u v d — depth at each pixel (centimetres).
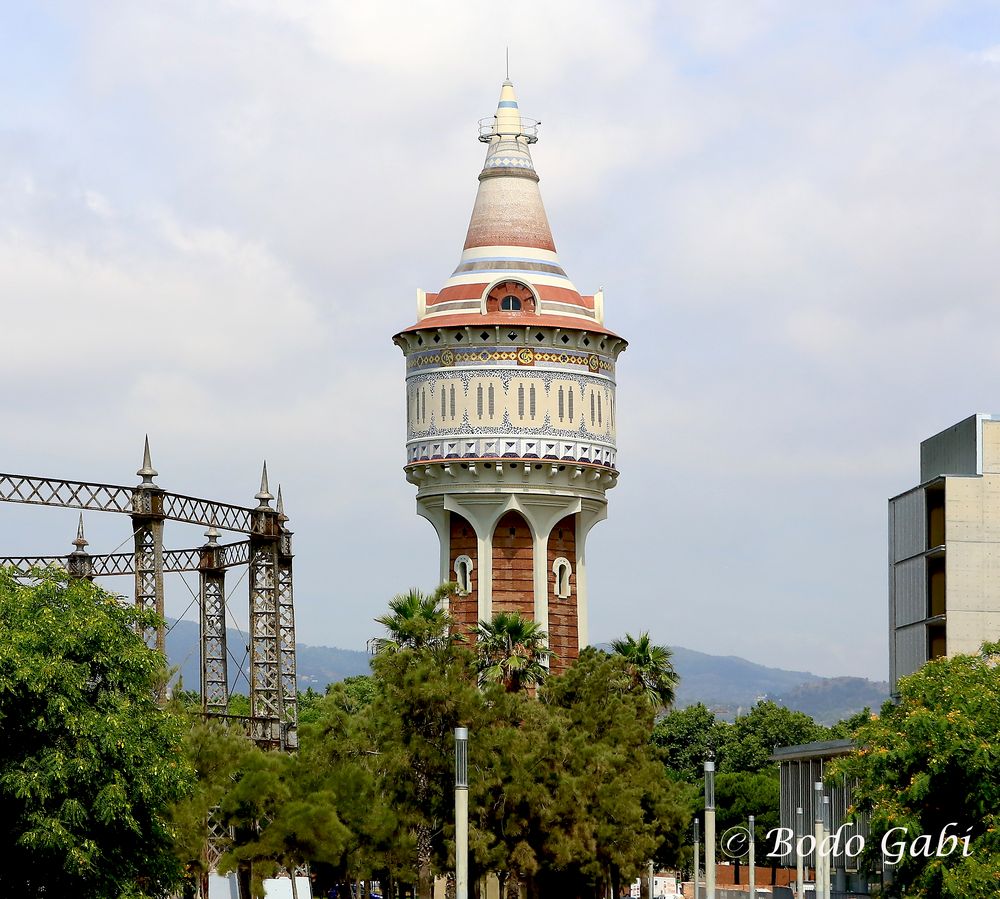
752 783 19600
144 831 8475
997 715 8769
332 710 10519
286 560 14225
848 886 14400
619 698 12244
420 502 14825
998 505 12544
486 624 13625
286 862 9800
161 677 10669
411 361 14838
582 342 14675
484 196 15138
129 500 12425
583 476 14625
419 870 9912
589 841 10606
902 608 13512
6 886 8088
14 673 7894
